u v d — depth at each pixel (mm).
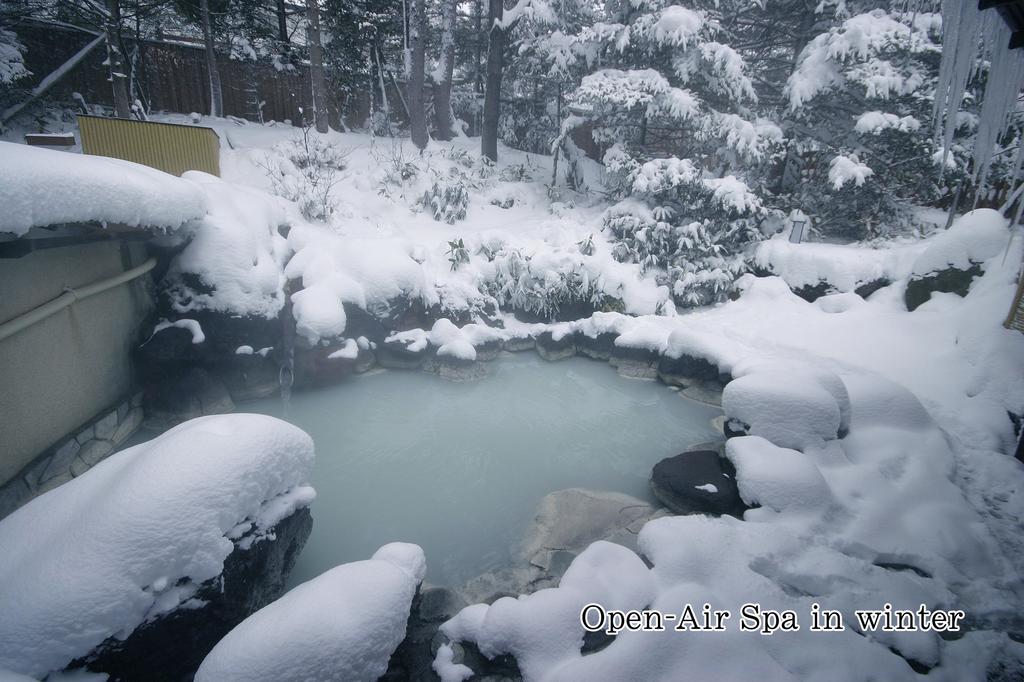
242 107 12711
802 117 10336
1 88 8977
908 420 4824
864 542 3408
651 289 8719
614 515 4301
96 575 2201
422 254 8289
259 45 12797
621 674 2377
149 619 2324
